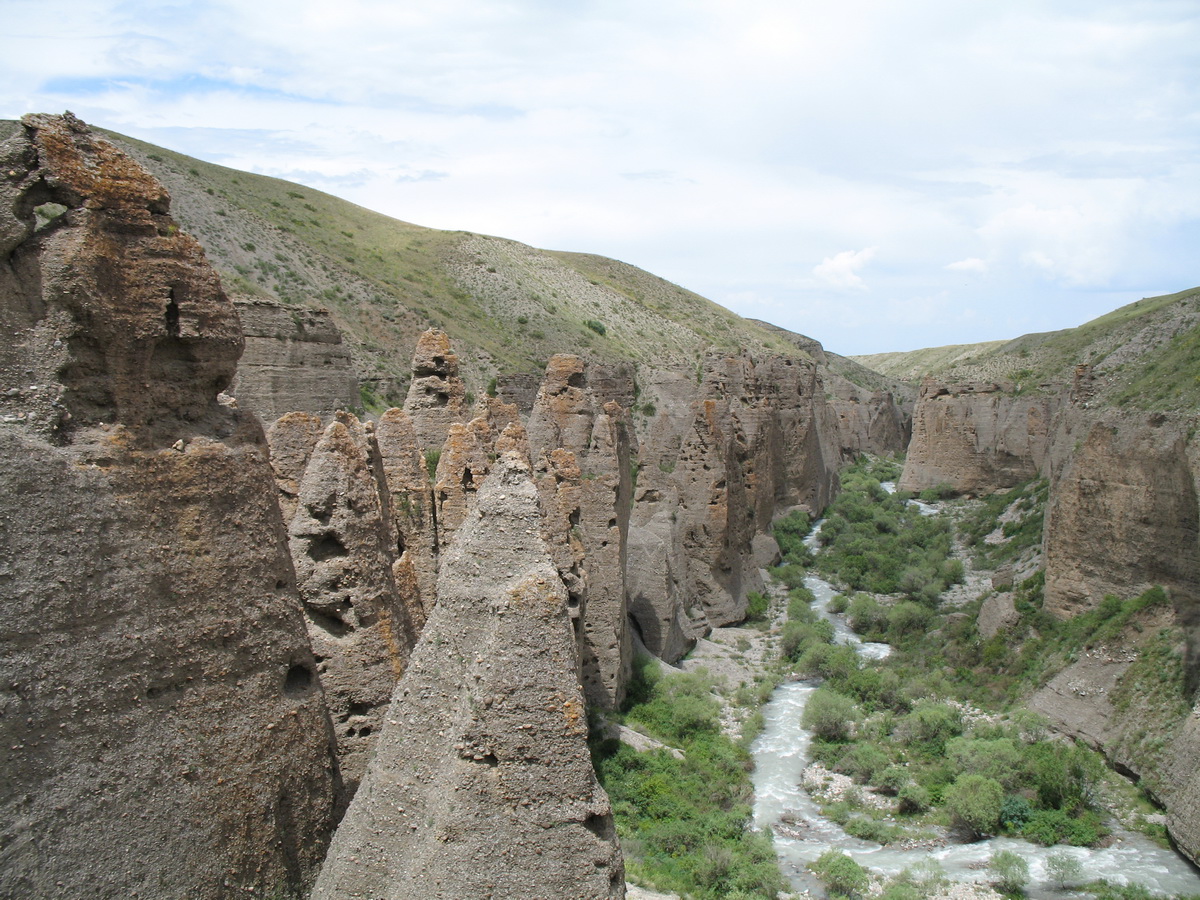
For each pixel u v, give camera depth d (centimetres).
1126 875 2567
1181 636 3300
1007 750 3183
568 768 1045
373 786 1114
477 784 1029
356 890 1070
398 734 1131
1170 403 3822
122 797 905
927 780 3188
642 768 2980
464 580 1168
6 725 819
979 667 4244
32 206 959
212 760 1014
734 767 3231
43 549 873
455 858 1010
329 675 1445
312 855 1152
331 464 1510
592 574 3206
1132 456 3744
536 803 1029
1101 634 3619
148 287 1023
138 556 968
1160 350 4878
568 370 4138
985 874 2589
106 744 903
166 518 1010
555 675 1059
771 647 4809
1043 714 3578
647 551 4178
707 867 2391
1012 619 4359
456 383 3175
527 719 1038
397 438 2348
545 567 1149
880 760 3306
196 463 1052
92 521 922
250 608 1094
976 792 2955
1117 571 3769
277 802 1095
